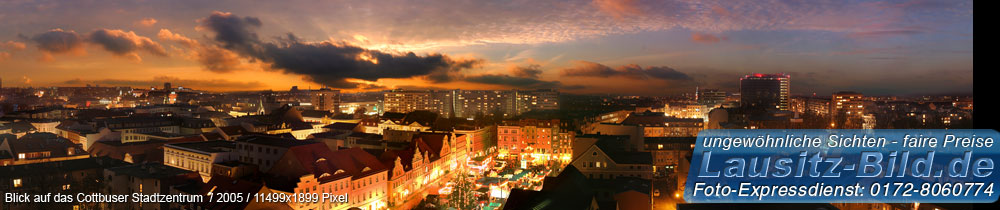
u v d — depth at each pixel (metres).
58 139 173.00
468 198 142.25
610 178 132.38
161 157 179.25
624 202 108.25
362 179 128.38
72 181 138.62
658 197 142.25
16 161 147.62
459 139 195.00
